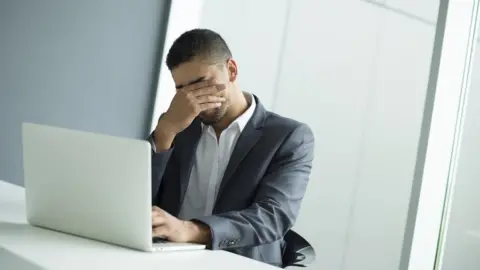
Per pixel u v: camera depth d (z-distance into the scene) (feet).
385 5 10.07
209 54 5.75
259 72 11.50
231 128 6.17
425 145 7.89
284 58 11.19
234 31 12.00
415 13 9.67
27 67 10.26
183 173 6.18
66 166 4.14
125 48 11.68
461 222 8.44
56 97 10.72
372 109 10.01
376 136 9.87
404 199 9.32
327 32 10.71
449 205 8.03
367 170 9.89
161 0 12.19
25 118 10.32
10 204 5.39
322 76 10.66
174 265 3.57
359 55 10.24
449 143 8.00
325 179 10.31
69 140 4.09
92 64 11.19
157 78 12.25
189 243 4.42
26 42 10.19
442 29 7.86
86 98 11.17
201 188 6.17
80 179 4.09
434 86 7.87
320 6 10.84
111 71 11.50
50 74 10.59
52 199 4.28
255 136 6.02
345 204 10.01
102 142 3.94
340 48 10.50
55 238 4.03
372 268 9.53
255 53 11.60
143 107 12.13
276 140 5.93
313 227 10.30
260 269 3.81
